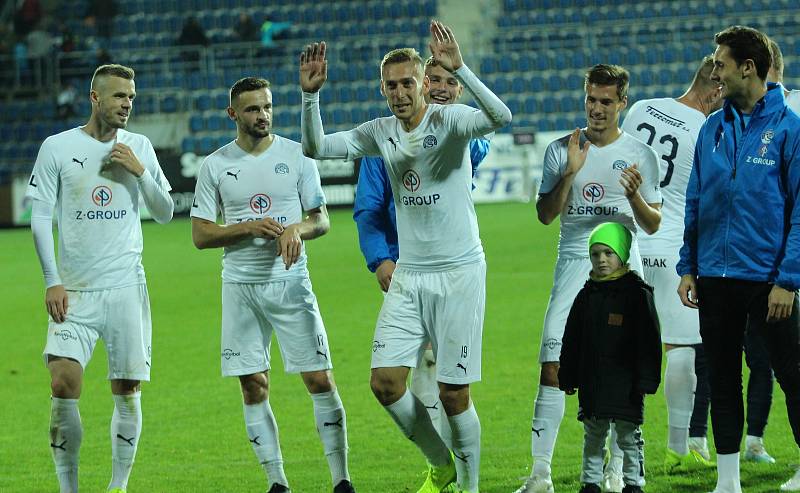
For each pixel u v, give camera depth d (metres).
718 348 9.45
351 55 56.28
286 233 10.12
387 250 10.84
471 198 9.86
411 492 10.54
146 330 10.61
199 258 33.94
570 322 9.35
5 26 59.88
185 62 56.28
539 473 10.05
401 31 57.97
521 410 14.20
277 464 10.44
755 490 9.88
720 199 9.31
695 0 57.34
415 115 9.57
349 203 46.84
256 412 10.45
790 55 53.88
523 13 58.34
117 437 10.52
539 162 47.06
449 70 9.06
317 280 27.83
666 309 11.10
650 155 10.37
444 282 9.73
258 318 10.49
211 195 10.53
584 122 52.53
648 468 11.02
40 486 11.46
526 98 53.88
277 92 54.47
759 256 9.19
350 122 53.62
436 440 10.00
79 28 59.34
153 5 60.09
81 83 56.12
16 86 56.47
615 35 55.91
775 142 9.11
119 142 10.49
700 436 11.35
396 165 9.68
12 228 48.00
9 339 21.78
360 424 13.84
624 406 9.08
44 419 15.01
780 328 9.21
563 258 10.56
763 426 11.09
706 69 11.38
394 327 9.80
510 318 21.48
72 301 10.29
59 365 10.13
